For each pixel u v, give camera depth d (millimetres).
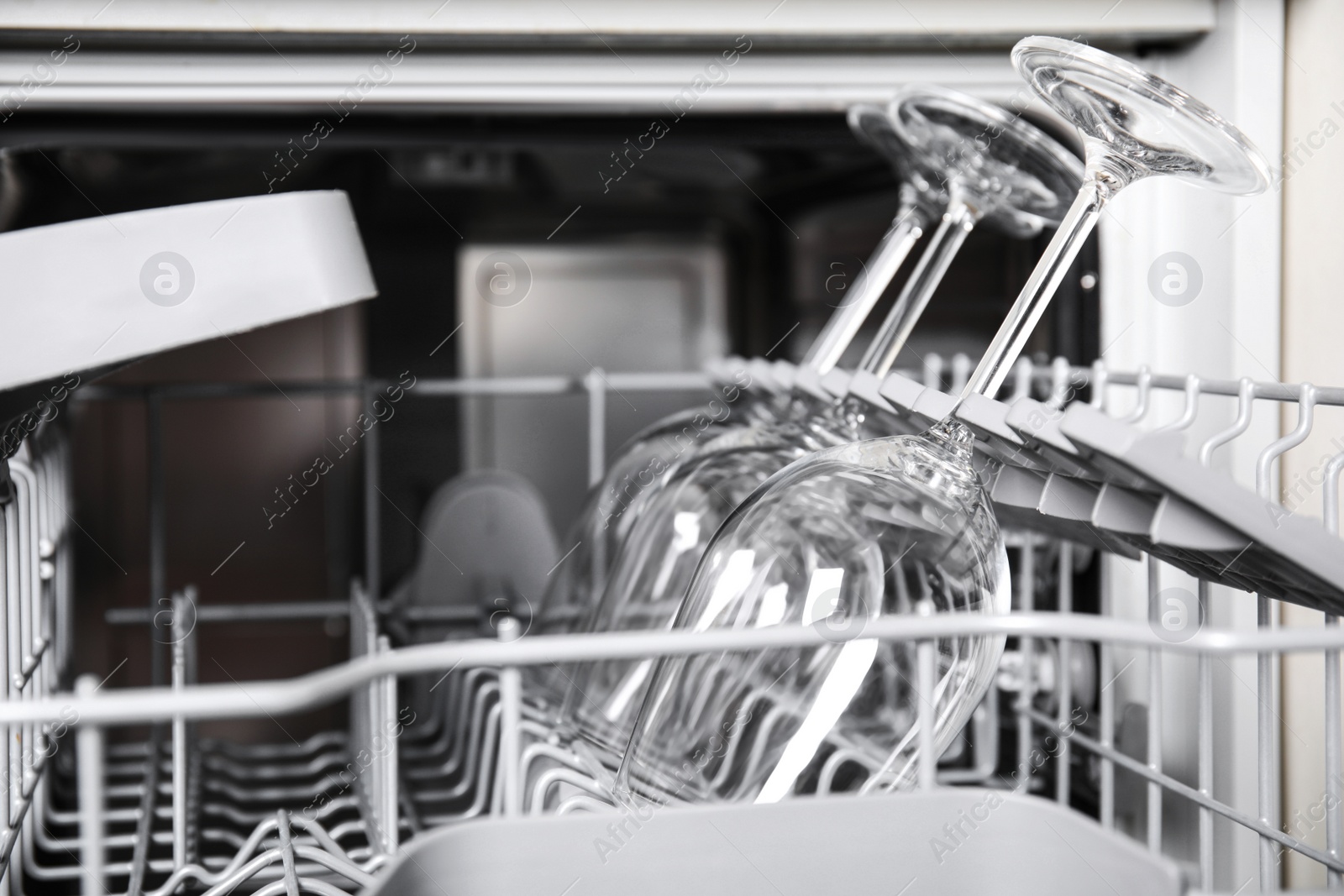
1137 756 625
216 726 1115
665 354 1190
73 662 1057
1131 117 395
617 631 562
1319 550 316
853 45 598
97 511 1121
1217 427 601
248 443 1152
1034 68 408
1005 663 699
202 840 643
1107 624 314
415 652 296
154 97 579
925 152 595
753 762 408
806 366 621
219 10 545
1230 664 590
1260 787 420
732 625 417
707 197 1105
